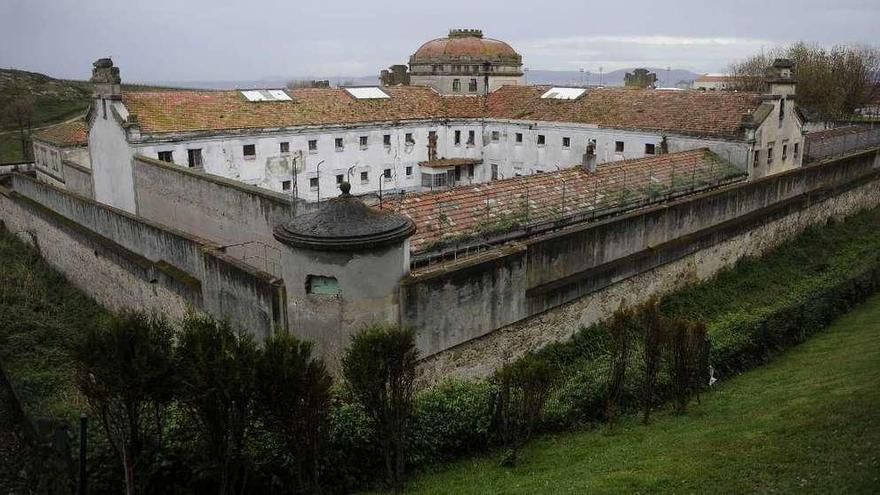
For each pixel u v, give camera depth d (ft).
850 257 97.86
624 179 90.53
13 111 258.78
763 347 66.39
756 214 93.35
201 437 34.71
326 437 37.83
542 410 48.67
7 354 64.03
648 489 36.60
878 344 60.64
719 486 35.50
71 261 93.81
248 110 127.03
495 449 46.62
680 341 51.55
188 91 129.80
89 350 32.45
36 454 39.19
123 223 78.13
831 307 76.79
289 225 49.11
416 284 50.44
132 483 33.53
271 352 32.99
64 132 149.89
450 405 46.06
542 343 63.77
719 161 109.81
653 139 122.72
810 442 38.73
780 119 116.16
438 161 151.43
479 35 178.19
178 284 66.80
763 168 113.70
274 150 127.24
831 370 56.24
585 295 67.15
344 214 48.16
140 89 332.39
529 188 80.79
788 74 115.55
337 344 49.11
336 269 47.55
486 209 72.49
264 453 37.29
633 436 47.44
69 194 92.94
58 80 363.15
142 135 107.55
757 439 41.37
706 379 58.49
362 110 142.61
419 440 43.34
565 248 64.59
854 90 230.07
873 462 33.68
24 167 173.68
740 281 86.69
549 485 38.96
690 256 81.20
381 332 37.01
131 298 78.13
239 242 78.54
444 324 53.52
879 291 84.89
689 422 49.32
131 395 32.60
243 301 55.93
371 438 41.19
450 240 63.93
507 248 59.77
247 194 75.00
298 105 135.33
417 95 156.46
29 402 49.34
